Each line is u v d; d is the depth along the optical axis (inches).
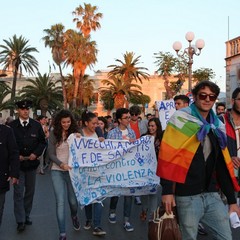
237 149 207.2
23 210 267.7
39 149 273.4
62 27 1910.7
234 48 1334.9
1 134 241.0
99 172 263.0
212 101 150.0
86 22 1929.1
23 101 272.5
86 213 271.7
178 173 143.3
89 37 1943.9
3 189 240.2
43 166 573.9
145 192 270.5
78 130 260.5
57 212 240.2
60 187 246.4
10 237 251.8
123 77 2155.5
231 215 154.2
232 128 203.9
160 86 2645.2
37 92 1930.4
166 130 149.7
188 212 146.3
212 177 150.4
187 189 146.0
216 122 152.9
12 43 1945.1
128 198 268.5
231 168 151.8
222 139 148.5
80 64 1908.2
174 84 1257.4
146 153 273.6
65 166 243.4
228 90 1350.9
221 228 147.9
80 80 1983.3
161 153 147.1
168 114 353.4
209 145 148.9
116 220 295.1
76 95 1935.3
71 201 259.4
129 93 2148.1
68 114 255.0
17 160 245.1
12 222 288.2
